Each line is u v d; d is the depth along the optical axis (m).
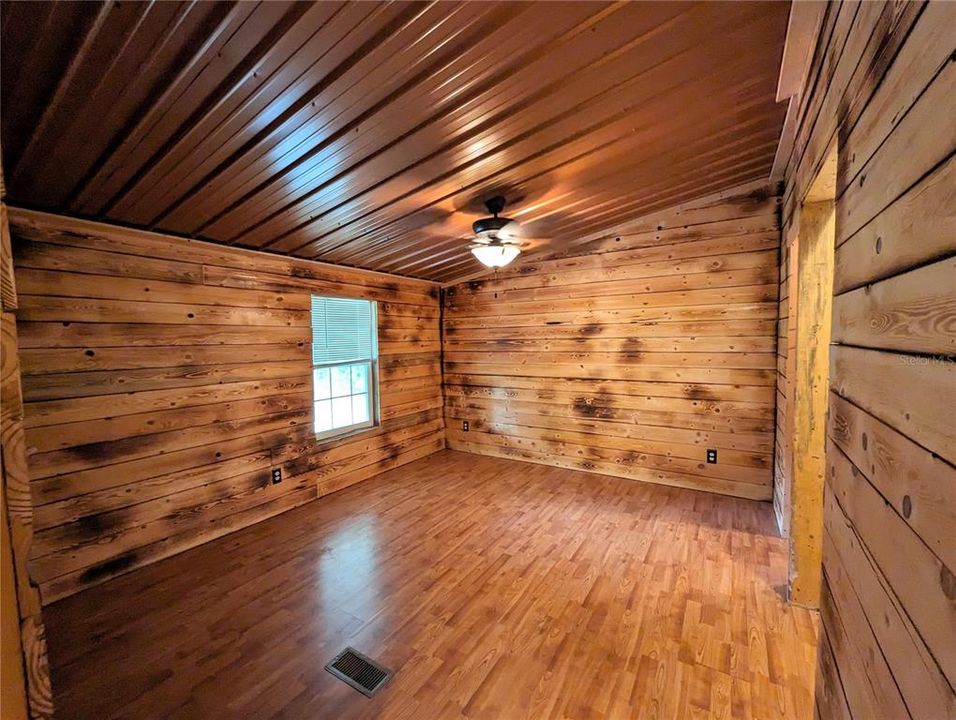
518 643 1.96
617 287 3.93
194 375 2.88
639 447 3.95
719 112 2.10
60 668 1.84
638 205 3.35
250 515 3.20
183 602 2.28
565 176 2.57
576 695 1.69
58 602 2.29
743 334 3.44
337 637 2.01
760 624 2.06
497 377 4.75
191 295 2.86
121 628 2.08
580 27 1.44
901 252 0.69
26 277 2.21
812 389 2.13
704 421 3.63
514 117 1.90
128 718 1.61
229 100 1.56
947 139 0.54
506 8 1.33
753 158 2.77
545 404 4.45
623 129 2.13
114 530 2.51
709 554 2.69
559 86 1.74
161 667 1.84
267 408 3.31
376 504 3.55
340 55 1.41
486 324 4.77
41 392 2.26
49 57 1.28
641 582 2.41
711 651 1.90
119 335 2.53
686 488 3.75
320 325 3.84
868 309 0.85
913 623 0.63
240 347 3.13
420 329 4.82
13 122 1.54
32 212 2.21
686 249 3.60
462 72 1.57
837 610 1.05
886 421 0.75
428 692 1.71
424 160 2.16
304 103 1.62
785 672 1.78
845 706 0.96
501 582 2.43
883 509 0.76
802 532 2.17
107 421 2.49
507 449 4.74
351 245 3.33
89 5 1.14
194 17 1.21
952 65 0.53
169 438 2.76
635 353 3.89
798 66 1.66
